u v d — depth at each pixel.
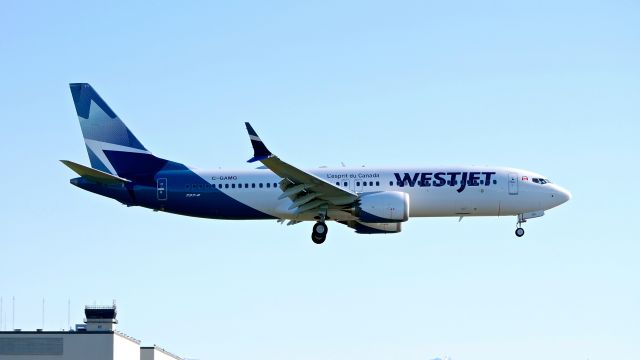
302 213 124.81
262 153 113.88
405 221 122.56
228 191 126.31
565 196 125.69
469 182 124.50
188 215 128.75
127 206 129.12
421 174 125.12
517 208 125.06
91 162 130.75
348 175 125.25
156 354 140.88
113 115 131.12
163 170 129.00
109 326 130.62
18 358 115.38
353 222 129.38
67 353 115.50
